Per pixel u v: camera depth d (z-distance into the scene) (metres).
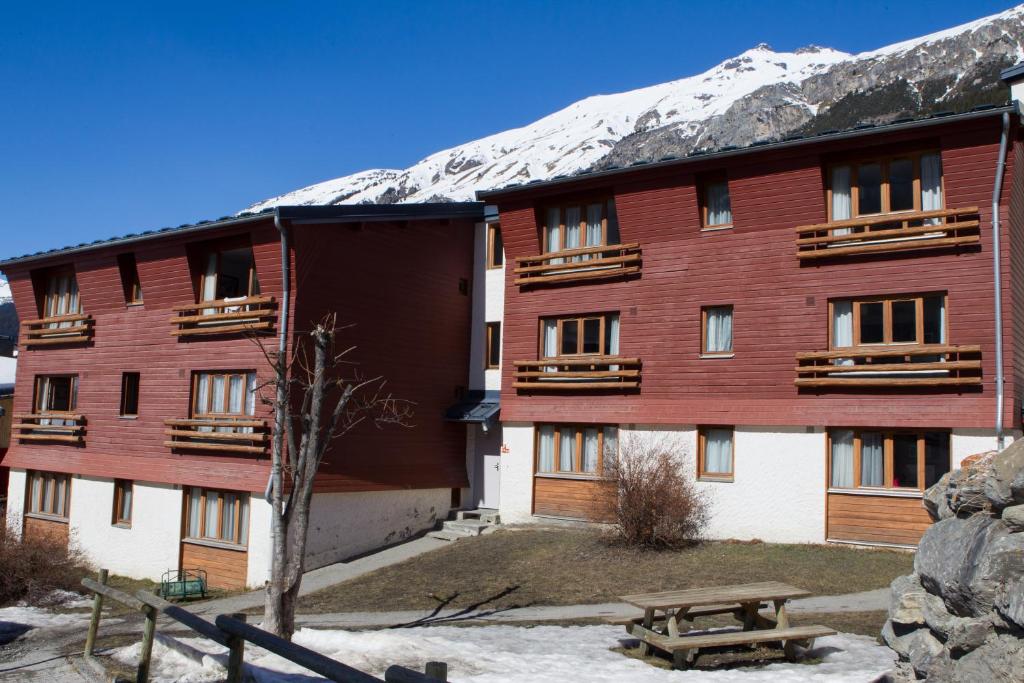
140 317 24.50
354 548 22.25
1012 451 6.40
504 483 22.91
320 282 21.61
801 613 13.66
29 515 27.31
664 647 10.40
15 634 14.22
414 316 24.52
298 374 20.81
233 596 20.19
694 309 20.23
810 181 18.64
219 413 22.34
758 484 19.19
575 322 22.25
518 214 22.78
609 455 20.78
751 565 17.12
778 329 19.11
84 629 14.70
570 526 21.70
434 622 15.24
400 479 23.59
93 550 24.91
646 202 20.78
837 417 18.31
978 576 6.17
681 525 19.25
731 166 19.52
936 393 17.38
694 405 20.05
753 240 19.56
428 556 21.20
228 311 22.73
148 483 23.78
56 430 26.34
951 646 6.43
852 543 18.06
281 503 13.88
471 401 25.89
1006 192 16.89
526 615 15.23
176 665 10.42
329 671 5.23
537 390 22.52
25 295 28.14
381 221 23.20
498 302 26.23
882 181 18.27
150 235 23.28
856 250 18.20
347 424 22.16
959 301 17.23
